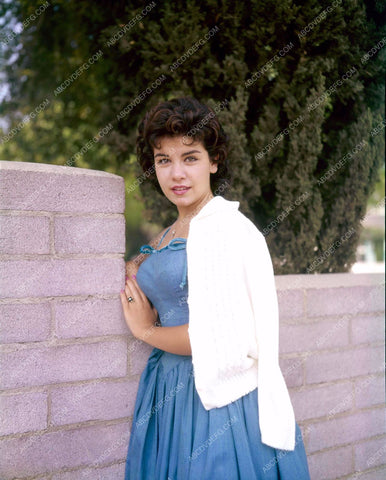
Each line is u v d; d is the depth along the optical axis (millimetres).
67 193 1599
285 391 1423
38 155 3982
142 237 6164
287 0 2082
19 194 1530
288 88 2295
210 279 1348
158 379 1627
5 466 1545
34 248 1556
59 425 1623
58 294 1599
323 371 2146
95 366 1672
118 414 1720
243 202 2311
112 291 1686
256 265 1392
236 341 1338
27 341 1560
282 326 2035
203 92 2377
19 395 1558
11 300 1533
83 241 1631
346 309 2199
